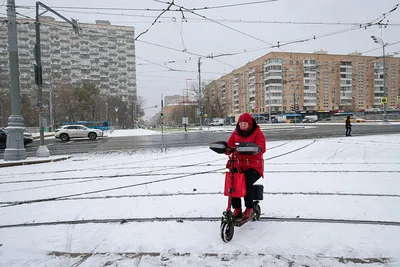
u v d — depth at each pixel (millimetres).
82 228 3867
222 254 2973
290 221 3859
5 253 3168
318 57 75875
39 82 12266
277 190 5457
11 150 11062
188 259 2898
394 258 2805
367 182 5883
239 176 3295
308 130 28453
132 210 4570
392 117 56406
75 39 80688
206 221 3969
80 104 59469
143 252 3090
